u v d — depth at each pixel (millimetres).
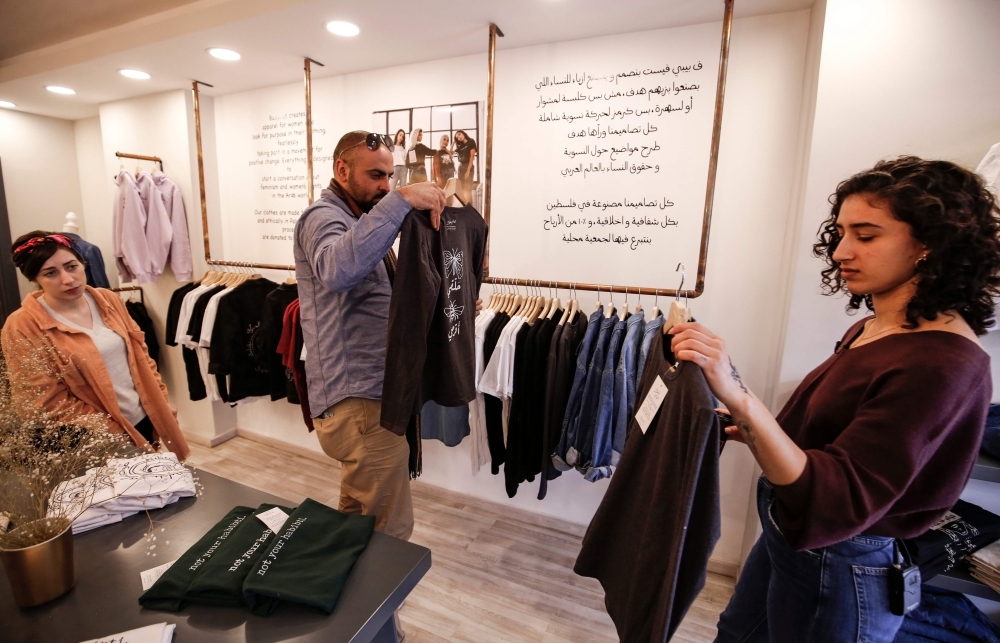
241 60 2145
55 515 794
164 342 3033
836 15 1296
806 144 1449
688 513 661
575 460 1657
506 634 1616
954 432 678
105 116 2926
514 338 1742
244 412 3094
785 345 1477
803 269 1426
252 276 2605
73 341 1498
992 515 1269
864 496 641
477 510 2330
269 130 2602
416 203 1121
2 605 765
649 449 865
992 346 1379
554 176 1973
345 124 2379
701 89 1702
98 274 3002
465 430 2062
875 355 753
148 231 2656
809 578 846
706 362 688
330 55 2076
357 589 796
